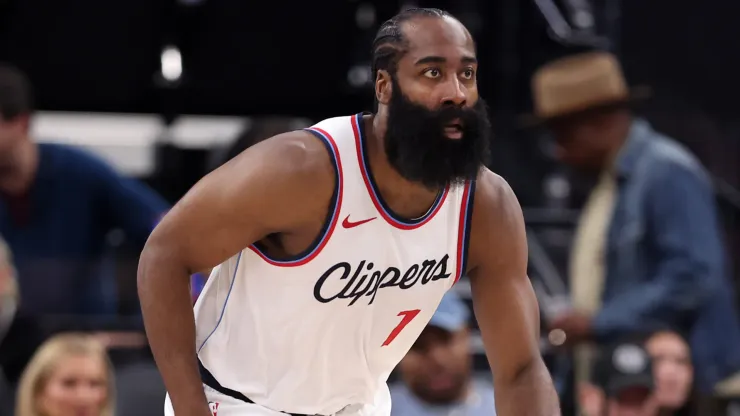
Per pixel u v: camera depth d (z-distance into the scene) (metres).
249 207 6.49
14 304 12.11
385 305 6.96
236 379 7.28
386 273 6.78
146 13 15.60
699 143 16.59
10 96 12.44
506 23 16.20
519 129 15.80
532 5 16.20
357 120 6.70
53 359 10.88
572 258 13.49
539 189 15.62
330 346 7.11
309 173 6.50
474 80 6.46
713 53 16.72
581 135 12.88
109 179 13.18
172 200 15.80
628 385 11.41
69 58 15.57
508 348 7.30
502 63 16.16
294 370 7.20
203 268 6.76
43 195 12.81
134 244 13.41
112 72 15.76
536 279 13.72
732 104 16.72
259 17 15.80
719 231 14.05
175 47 15.82
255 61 16.00
